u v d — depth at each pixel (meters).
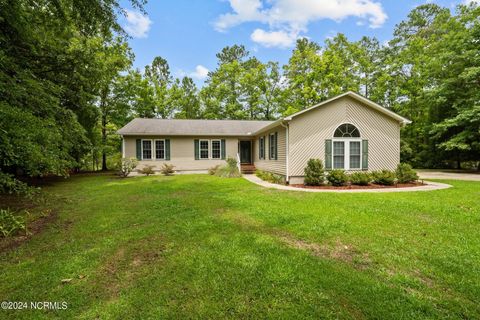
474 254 3.21
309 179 9.72
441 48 17.23
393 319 2.03
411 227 4.31
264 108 28.67
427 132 18.52
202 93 29.52
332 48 24.73
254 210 5.54
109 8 6.66
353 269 2.86
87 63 9.22
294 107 24.62
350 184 9.84
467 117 14.60
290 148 10.38
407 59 20.55
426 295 2.35
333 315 2.08
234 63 28.48
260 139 15.12
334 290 2.43
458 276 2.68
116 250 3.47
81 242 3.81
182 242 3.71
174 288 2.51
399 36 23.08
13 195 7.68
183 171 15.98
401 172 10.23
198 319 2.06
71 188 9.58
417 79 20.00
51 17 7.11
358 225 4.43
